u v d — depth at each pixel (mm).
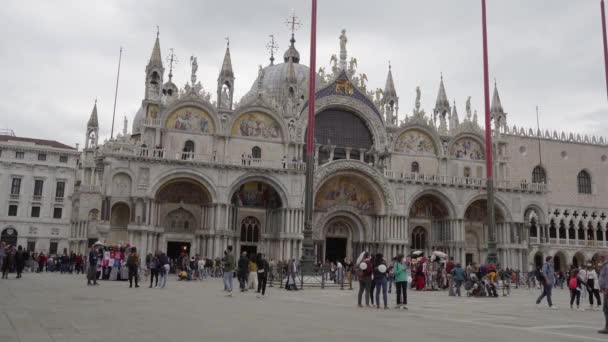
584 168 93938
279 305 24625
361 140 76188
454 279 38906
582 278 29516
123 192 61156
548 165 91188
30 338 12664
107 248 50062
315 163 69688
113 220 64750
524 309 27219
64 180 105750
